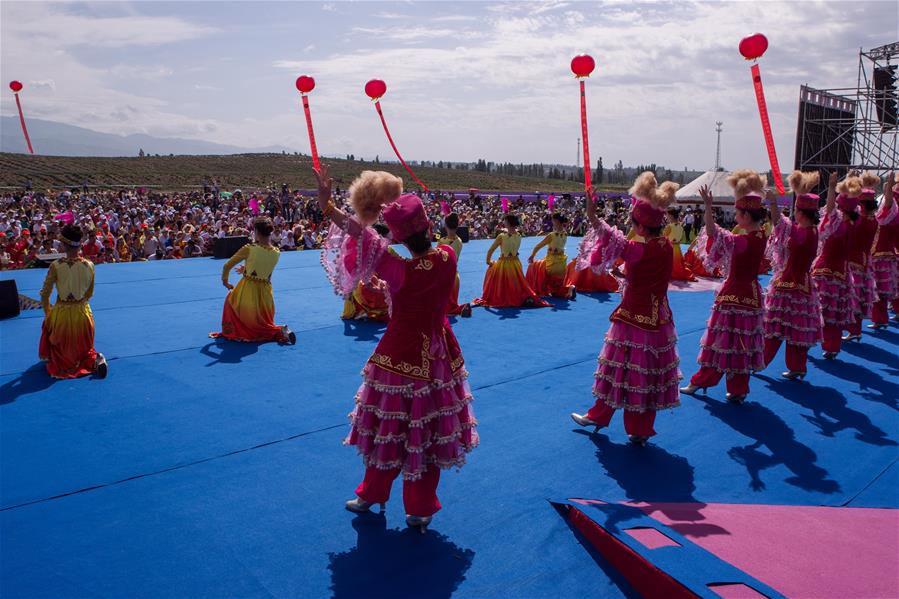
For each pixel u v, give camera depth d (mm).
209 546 3496
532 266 11508
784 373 6902
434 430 3621
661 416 5727
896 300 9852
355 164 124250
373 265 3453
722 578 2865
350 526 3732
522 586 3199
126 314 9484
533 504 4035
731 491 4297
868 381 6820
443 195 51406
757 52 5512
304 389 6184
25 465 4461
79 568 3266
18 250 16422
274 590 3119
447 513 3906
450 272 3625
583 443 5039
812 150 26375
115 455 4652
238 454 4695
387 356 3580
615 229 4832
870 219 8305
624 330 4965
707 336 6113
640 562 3123
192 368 6816
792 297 6691
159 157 117562
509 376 6715
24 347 7586
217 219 26109
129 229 23062
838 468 4691
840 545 3299
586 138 4762
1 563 3295
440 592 3135
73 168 91562
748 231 5848
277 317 9430
